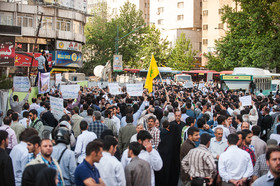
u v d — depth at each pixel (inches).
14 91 583.2
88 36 2687.0
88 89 997.8
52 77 1875.0
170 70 2910.9
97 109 523.5
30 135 260.4
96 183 209.0
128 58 2778.1
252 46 1966.0
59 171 218.7
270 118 520.7
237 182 264.4
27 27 1888.5
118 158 316.5
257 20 1988.2
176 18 3806.6
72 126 396.5
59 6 1994.3
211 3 3545.8
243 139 298.7
